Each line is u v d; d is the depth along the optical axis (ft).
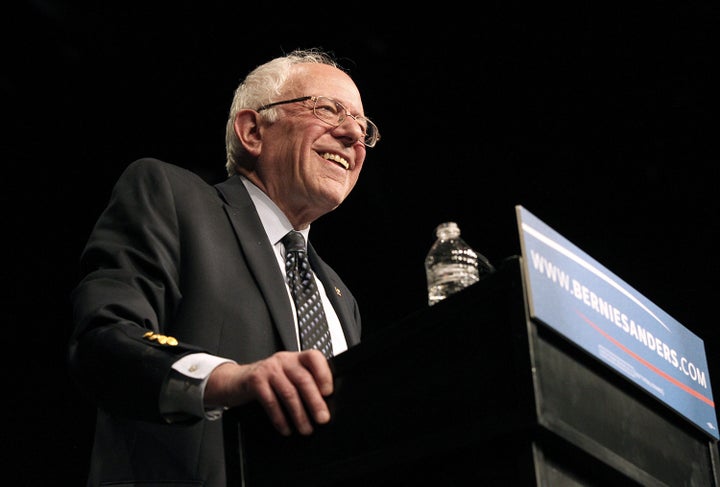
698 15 19.30
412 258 21.21
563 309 5.32
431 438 5.29
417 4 19.70
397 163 21.33
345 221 21.47
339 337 9.45
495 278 5.27
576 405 5.21
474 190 21.09
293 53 12.13
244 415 6.08
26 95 18.75
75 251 19.57
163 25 18.92
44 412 18.97
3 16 18.02
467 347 5.32
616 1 19.48
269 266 8.42
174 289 7.79
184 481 6.98
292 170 10.10
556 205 20.75
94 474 7.43
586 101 20.54
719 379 19.26
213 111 19.88
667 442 6.15
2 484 18.33
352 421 5.67
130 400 6.13
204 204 8.66
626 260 20.27
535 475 4.94
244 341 7.79
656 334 6.34
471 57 20.48
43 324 19.30
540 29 20.02
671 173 20.27
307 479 5.72
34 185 19.31
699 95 19.88
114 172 19.75
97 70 18.97
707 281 19.75
